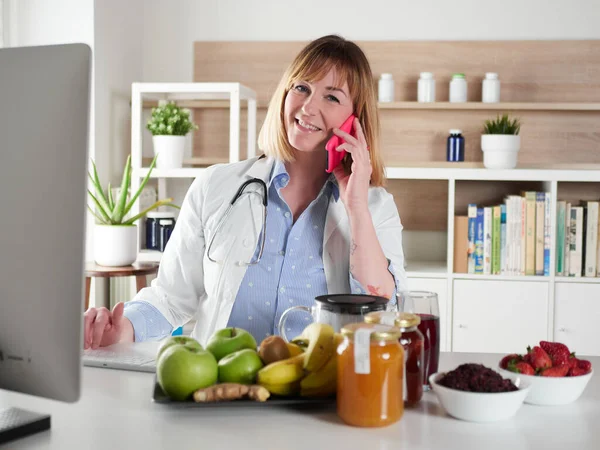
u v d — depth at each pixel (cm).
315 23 377
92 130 335
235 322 180
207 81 382
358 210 170
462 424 115
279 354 124
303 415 118
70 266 103
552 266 343
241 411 119
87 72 102
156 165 349
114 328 163
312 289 180
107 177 355
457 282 347
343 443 105
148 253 352
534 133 373
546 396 124
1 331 109
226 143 389
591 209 345
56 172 103
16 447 103
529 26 372
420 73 373
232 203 184
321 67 175
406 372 123
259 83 381
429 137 378
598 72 369
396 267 181
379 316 121
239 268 180
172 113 351
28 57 107
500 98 374
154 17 383
